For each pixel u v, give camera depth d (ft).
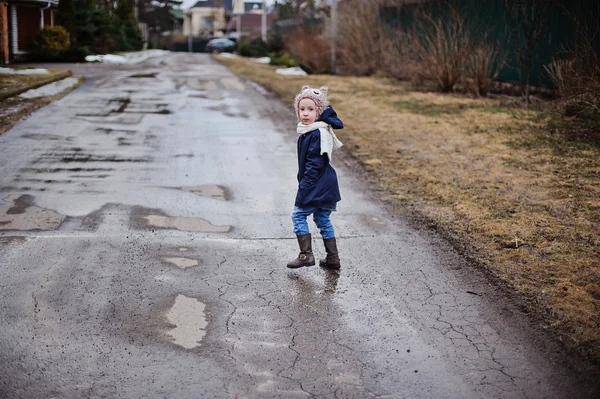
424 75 55.88
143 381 11.14
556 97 43.80
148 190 23.21
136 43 148.66
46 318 13.26
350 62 75.31
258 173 26.43
